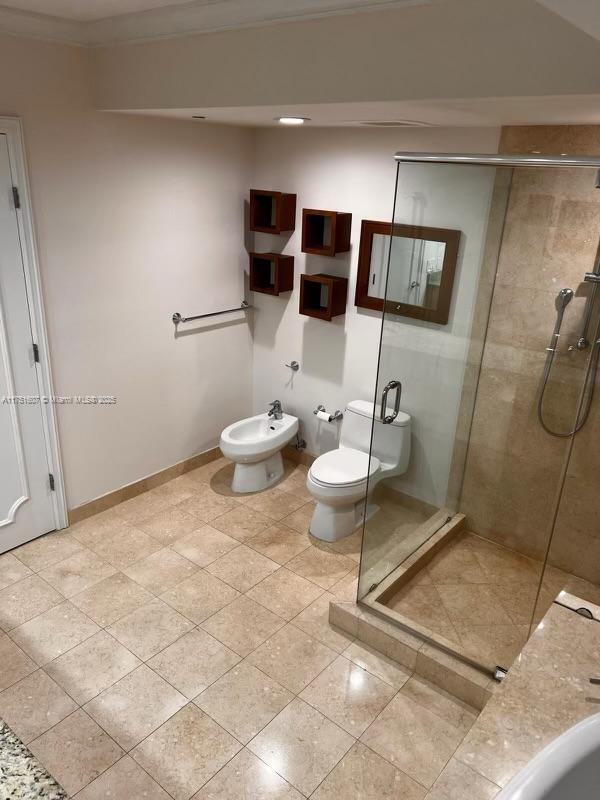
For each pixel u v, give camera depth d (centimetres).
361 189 359
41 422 336
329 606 302
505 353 285
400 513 297
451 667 259
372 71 211
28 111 290
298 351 424
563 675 195
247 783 221
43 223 309
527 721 178
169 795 217
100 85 308
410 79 203
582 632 214
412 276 267
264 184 406
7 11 265
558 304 269
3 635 284
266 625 296
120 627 291
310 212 365
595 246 254
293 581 327
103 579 324
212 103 262
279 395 448
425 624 279
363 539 279
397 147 337
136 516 381
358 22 209
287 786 221
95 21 284
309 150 375
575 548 315
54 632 287
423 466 299
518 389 286
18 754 103
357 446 385
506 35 181
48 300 321
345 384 403
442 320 280
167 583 322
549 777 148
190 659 275
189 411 422
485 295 282
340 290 378
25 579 321
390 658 279
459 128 311
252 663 274
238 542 359
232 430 407
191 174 373
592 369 274
